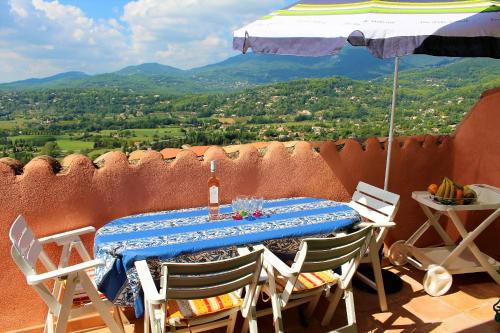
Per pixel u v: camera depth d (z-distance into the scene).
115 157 3.06
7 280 2.88
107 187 3.06
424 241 4.46
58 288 2.70
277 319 2.46
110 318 2.38
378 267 3.18
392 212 3.18
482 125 4.10
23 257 2.19
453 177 4.42
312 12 2.74
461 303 3.39
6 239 2.83
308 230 2.68
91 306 2.43
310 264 2.39
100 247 2.37
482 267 3.59
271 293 2.46
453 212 3.41
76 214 3.00
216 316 2.34
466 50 2.78
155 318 2.13
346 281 2.69
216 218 2.88
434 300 3.43
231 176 3.45
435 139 4.27
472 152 4.21
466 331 2.98
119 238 2.49
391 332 2.96
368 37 2.12
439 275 3.48
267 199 3.61
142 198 3.18
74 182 2.96
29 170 2.82
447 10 2.38
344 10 2.56
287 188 3.68
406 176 4.17
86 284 2.29
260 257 2.21
